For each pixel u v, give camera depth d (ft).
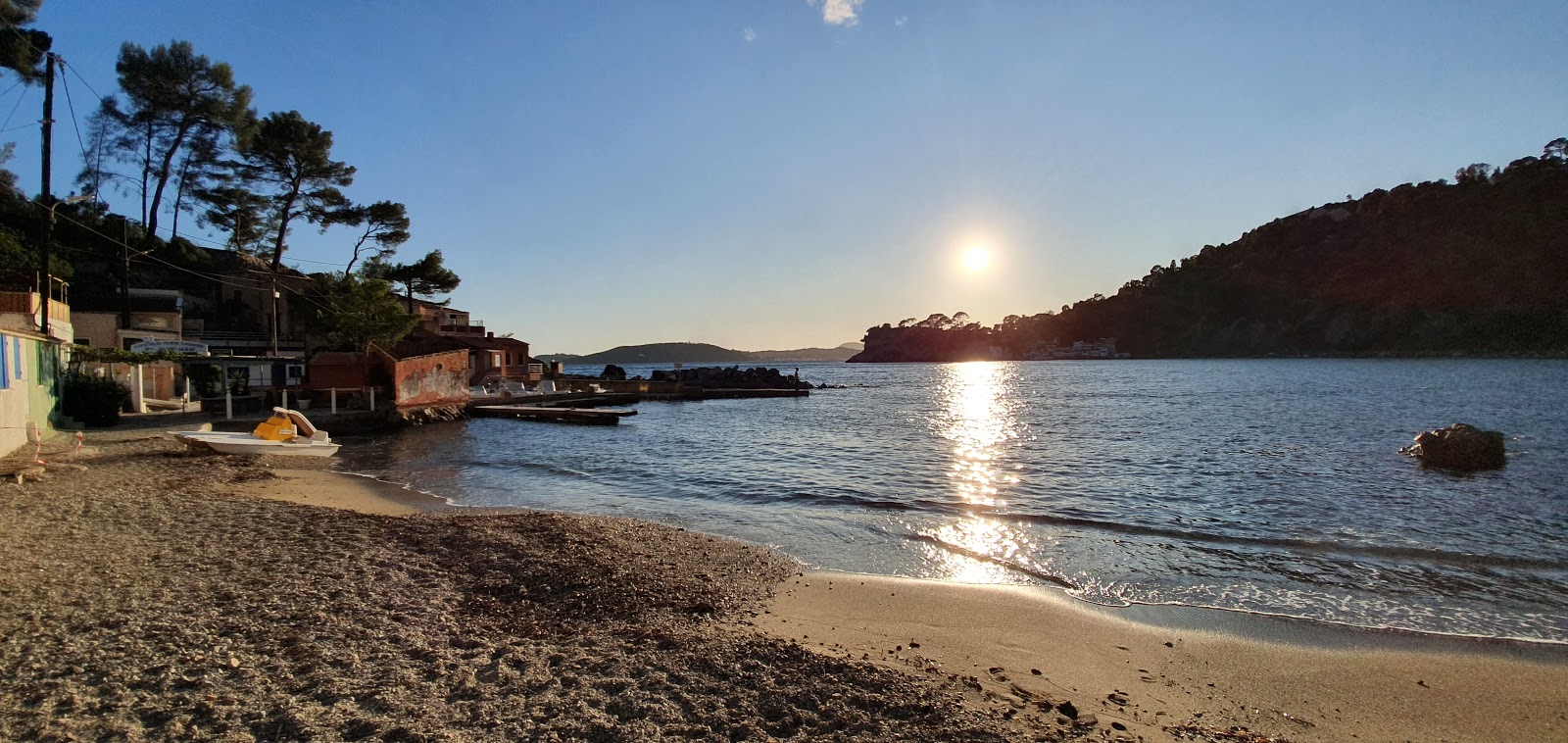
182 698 14.55
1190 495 48.52
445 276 204.95
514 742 13.37
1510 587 27.66
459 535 30.73
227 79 164.96
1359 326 469.57
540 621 20.59
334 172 190.08
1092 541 35.22
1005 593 26.55
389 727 13.65
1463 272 444.14
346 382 99.96
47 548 26.68
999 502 46.29
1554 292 404.16
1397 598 26.40
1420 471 58.13
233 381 107.96
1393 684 18.98
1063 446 79.51
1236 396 169.89
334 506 40.88
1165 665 20.06
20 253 109.40
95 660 16.37
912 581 27.96
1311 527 38.40
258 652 17.24
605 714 14.67
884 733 14.29
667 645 18.84
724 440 89.51
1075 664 19.88
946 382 310.86
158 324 134.21
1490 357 399.44
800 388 223.92
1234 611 24.84
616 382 205.67
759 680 16.62
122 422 73.92
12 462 45.39
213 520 33.09
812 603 24.79
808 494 49.47
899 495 49.11
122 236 152.25
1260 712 17.24
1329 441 79.56
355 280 157.79
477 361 180.45
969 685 17.31
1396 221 512.22
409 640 18.53
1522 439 75.41
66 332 91.91
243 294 171.53
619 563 27.53
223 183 176.76
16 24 109.91
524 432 97.30
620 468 63.87
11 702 14.17
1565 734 16.51
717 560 29.84
